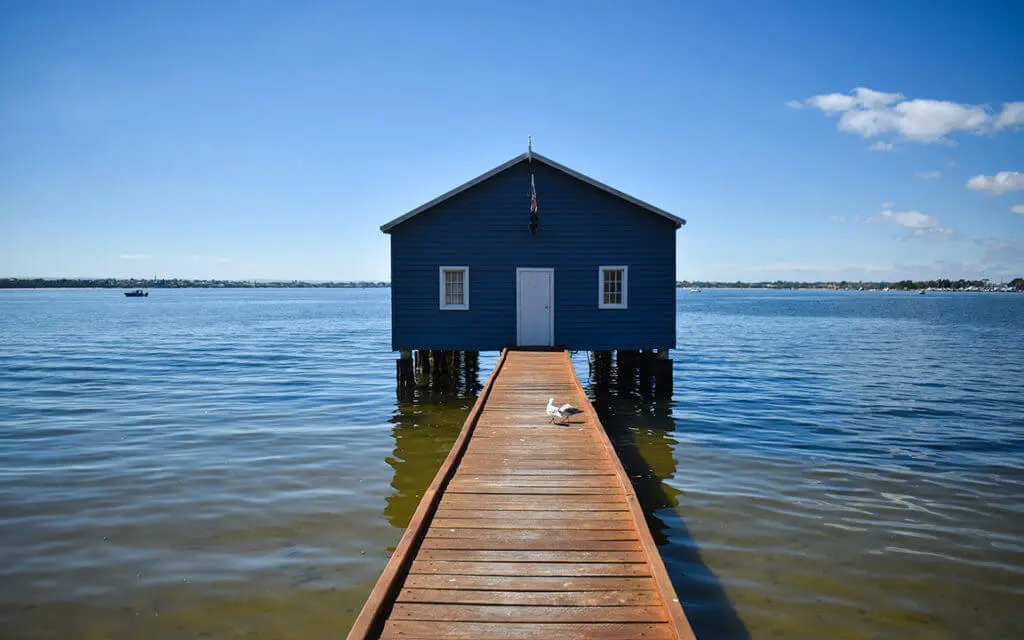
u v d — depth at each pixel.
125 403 19.27
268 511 9.81
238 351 35.66
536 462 9.05
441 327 19.25
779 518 9.59
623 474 8.21
